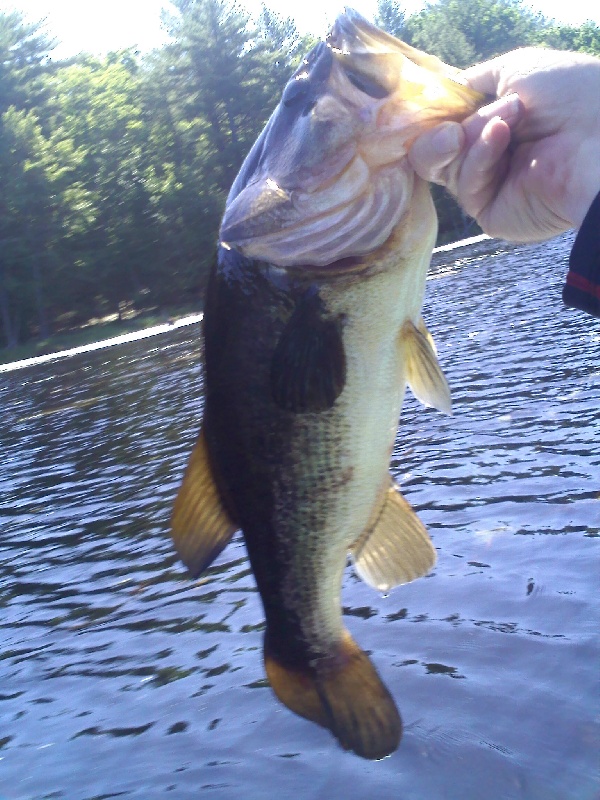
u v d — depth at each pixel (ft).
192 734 3.00
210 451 1.82
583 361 7.42
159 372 14.24
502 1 63.82
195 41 37.76
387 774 2.54
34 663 3.89
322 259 1.66
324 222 1.63
